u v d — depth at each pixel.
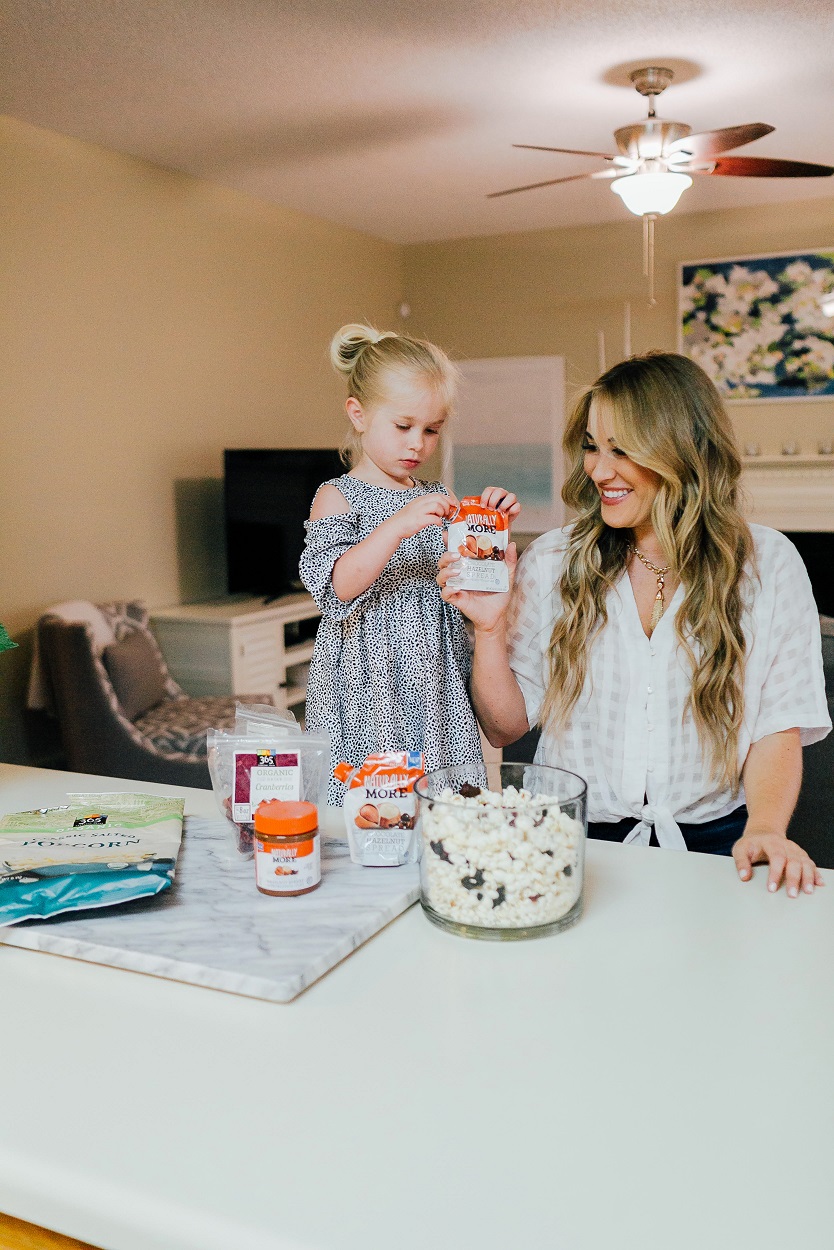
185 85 3.59
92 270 4.24
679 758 1.45
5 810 1.36
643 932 0.98
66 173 4.09
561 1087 0.73
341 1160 0.65
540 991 0.87
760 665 1.44
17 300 3.88
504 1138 0.68
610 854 1.20
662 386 1.35
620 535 1.50
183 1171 0.65
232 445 5.23
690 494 1.38
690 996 0.86
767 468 6.22
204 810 1.33
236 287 5.21
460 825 0.96
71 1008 0.85
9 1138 0.68
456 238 6.80
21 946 0.96
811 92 3.91
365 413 1.54
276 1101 0.72
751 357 6.20
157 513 4.70
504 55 3.41
